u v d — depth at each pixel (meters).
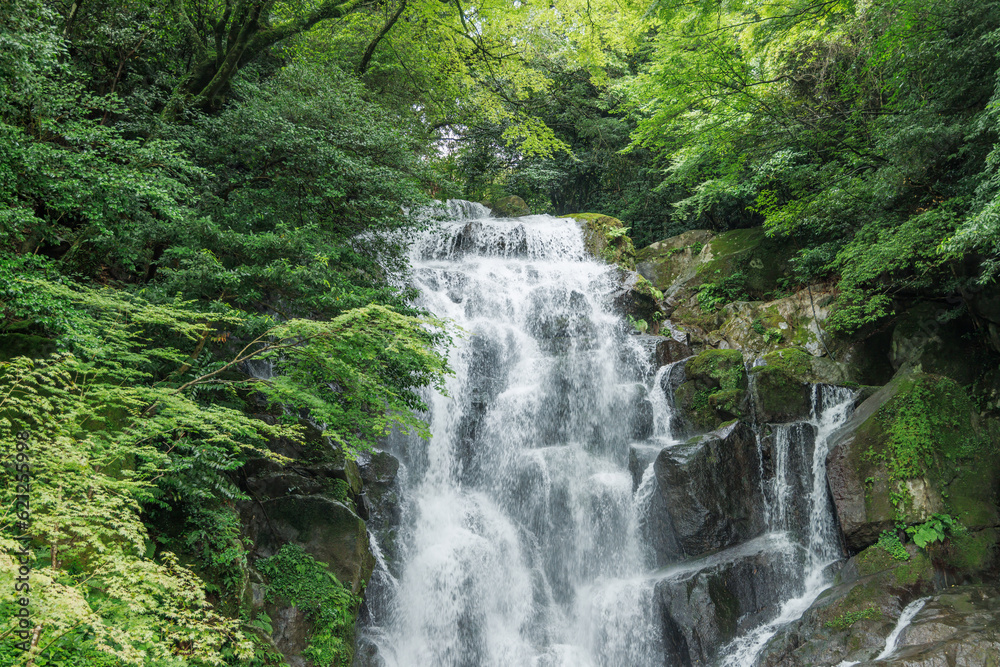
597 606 12.65
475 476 15.09
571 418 16.27
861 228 15.53
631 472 14.71
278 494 10.48
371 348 8.70
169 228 9.27
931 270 14.88
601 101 27.83
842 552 12.19
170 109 12.12
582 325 18.61
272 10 15.88
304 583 9.45
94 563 5.45
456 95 22.61
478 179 28.39
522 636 12.72
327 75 13.60
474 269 20.28
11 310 7.48
